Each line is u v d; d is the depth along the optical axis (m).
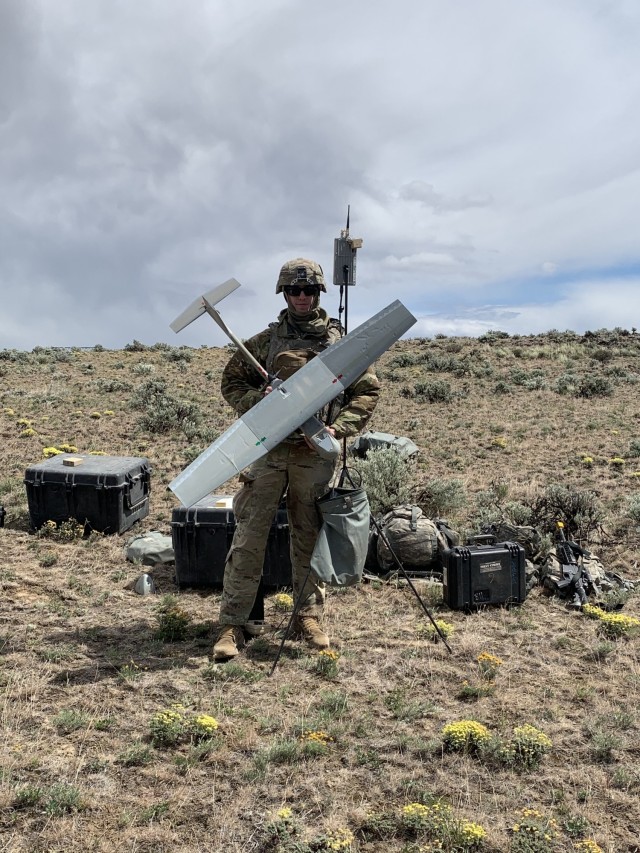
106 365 30.16
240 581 5.46
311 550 5.72
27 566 7.41
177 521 6.87
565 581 6.86
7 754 3.96
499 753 4.06
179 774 3.88
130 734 4.25
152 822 3.46
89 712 4.48
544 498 9.23
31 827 3.40
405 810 3.49
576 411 20.39
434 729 4.41
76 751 4.05
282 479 5.44
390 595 6.85
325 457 5.15
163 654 5.43
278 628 5.96
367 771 3.93
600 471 12.84
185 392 23.22
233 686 4.90
